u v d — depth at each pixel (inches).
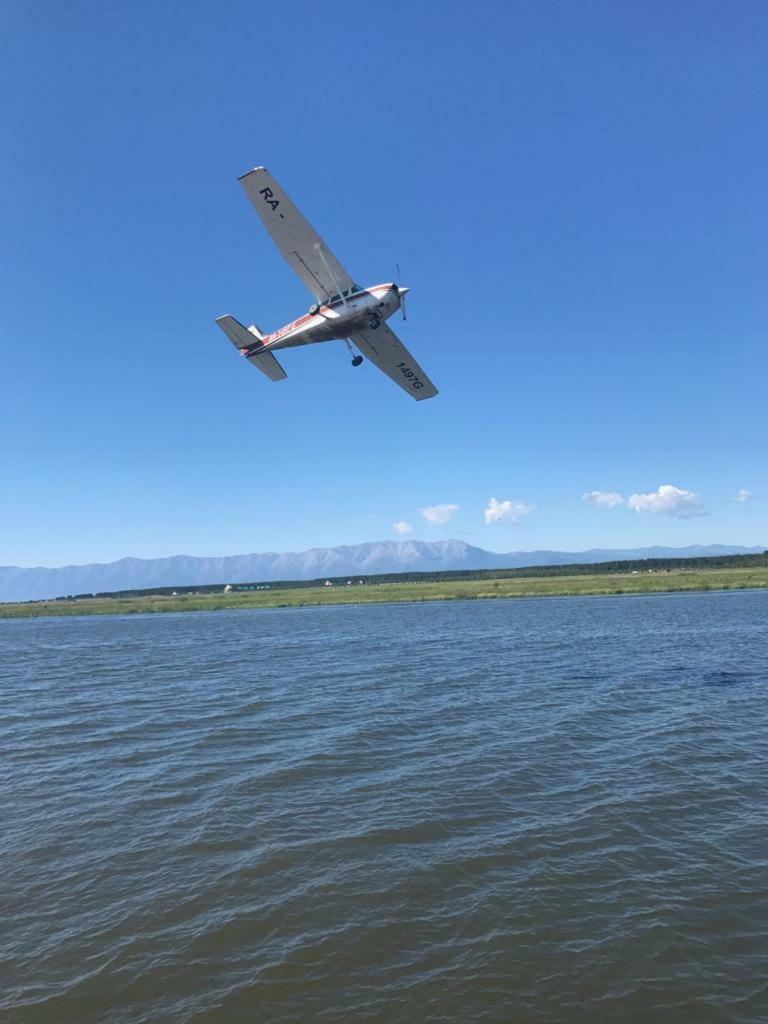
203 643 2139.5
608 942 364.5
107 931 397.1
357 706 991.6
